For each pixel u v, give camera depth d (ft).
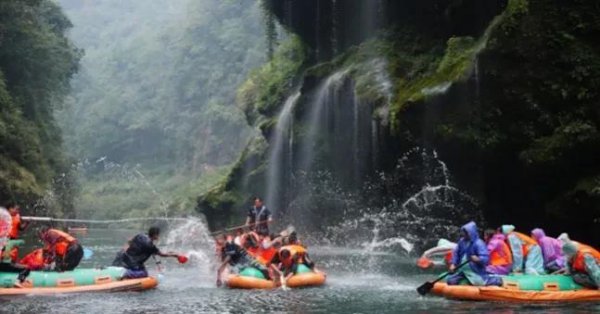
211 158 226.99
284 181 88.48
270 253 38.45
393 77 69.41
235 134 223.71
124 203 216.13
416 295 32.68
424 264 37.58
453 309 27.37
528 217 56.24
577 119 49.57
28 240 82.38
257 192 94.02
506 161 54.49
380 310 27.76
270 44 112.06
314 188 81.61
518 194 55.52
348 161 76.23
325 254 64.69
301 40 100.58
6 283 32.48
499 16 54.39
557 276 30.66
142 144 268.00
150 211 198.18
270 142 92.38
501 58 51.83
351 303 30.01
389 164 67.21
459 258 31.81
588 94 49.62
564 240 31.32
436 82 56.90
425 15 74.95
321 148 80.33
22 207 99.14
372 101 68.08
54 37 131.85
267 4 101.81
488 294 29.43
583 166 49.47
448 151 56.70
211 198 100.32
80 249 35.24
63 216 133.39
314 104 82.48
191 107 254.88
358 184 74.74
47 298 31.01
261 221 49.88
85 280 33.76
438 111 55.62
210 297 32.19
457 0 69.46
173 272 46.19
